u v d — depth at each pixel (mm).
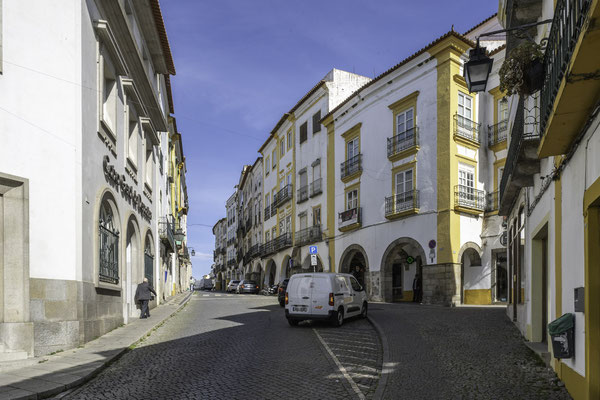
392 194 26391
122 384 7410
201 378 7750
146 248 20266
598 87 4926
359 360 9211
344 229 30281
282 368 8484
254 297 34594
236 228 74062
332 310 14203
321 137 35000
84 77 11062
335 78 34938
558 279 7586
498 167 24656
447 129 23406
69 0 10703
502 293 23734
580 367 5957
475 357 8938
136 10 17281
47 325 9633
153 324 14688
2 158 9320
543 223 8953
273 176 46000
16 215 9375
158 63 21375
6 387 6859
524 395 6430
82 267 10680
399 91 26516
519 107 10055
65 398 6637
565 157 6773
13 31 9742
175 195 41344
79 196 10562
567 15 5137
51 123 10164
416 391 6797
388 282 26547
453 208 23125
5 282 9141
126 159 15453
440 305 22641
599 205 5645
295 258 37938
